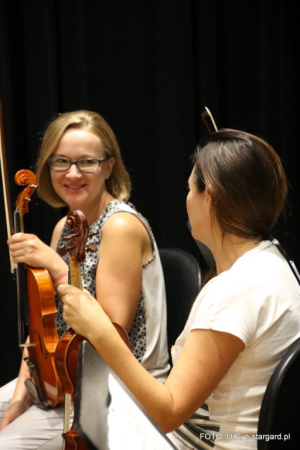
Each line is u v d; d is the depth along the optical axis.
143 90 2.92
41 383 1.91
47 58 2.80
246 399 1.31
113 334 1.29
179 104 2.86
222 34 2.91
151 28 2.87
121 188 2.17
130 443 0.96
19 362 2.99
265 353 1.29
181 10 2.80
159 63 2.86
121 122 2.96
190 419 1.39
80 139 2.01
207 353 1.25
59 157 2.02
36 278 1.88
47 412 1.88
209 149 1.39
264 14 2.79
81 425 0.92
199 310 1.31
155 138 2.94
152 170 2.98
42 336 1.87
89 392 0.99
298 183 2.83
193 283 2.16
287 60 2.75
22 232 2.02
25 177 2.00
